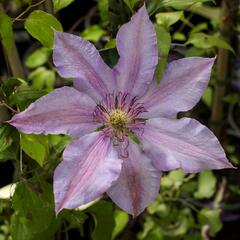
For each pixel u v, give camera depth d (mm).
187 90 383
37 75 749
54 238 568
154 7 458
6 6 520
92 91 379
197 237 738
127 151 390
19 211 460
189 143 378
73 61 368
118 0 484
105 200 585
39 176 473
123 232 810
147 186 389
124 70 383
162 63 400
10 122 355
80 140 376
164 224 740
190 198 791
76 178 363
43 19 429
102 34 712
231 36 695
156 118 390
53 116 368
